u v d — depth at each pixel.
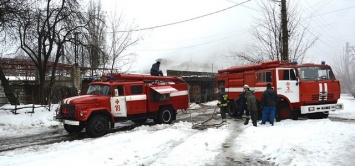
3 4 14.28
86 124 11.28
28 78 21.78
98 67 22.38
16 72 22.12
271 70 13.28
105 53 21.86
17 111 15.02
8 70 21.94
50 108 16.06
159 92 13.52
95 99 11.63
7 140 10.77
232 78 16.08
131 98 12.94
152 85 14.02
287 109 13.16
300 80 12.88
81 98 11.48
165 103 14.41
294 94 12.95
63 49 19.20
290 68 13.04
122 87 12.74
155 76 14.49
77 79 20.06
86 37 19.12
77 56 21.53
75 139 10.91
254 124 11.98
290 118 13.15
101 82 12.73
